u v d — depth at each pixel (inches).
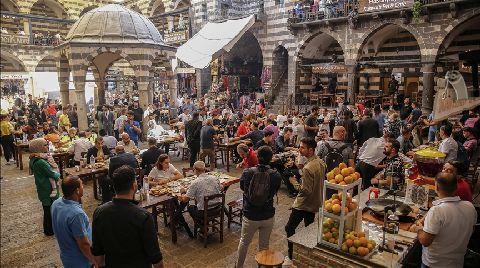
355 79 663.8
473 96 232.4
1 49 775.1
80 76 555.8
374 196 206.5
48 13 1062.4
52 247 242.5
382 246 157.8
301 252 170.9
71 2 1061.1
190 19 933.2
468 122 382.6
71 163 415.2
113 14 578.2
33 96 823.1
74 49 542.3
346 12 654.5
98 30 561.0
